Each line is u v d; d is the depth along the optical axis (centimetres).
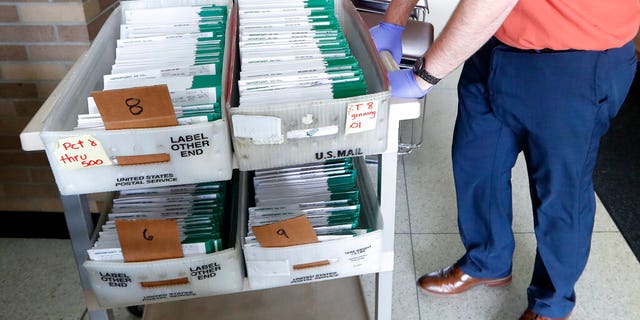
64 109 103
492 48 146
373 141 106
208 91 111
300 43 129
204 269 115
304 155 105
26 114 200
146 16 146
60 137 94
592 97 135
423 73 121
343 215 124
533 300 171
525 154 156
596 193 240
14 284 196
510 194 174
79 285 195
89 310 125
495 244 178
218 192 135
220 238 119
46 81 193
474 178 169
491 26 110
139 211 128
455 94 319
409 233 218
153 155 99
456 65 119
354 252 119
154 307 163
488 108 155
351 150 107
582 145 141
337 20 143
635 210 230
